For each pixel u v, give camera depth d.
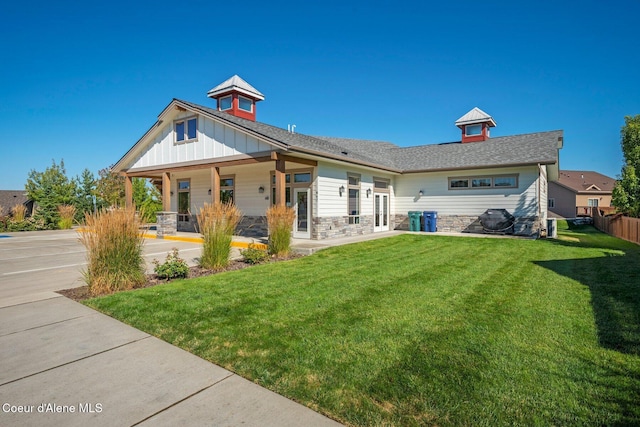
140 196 25.25
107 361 3.04
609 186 38.69
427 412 2.25
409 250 10.00
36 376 2.77
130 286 5.62
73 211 21.11
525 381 2.61
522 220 14.25
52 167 22.72
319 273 6.69
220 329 3.74
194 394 2.51
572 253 9.41
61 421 2.19
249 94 15.78
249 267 7.39
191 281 6.00
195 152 13.50
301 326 3.81
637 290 5.23
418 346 3.26
